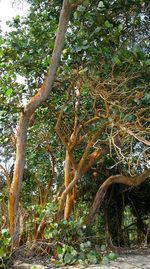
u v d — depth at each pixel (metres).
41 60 7.06
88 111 7.94
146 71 6.07
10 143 8.90
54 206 7.33
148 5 6.94
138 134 5.90
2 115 7.70
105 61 6.53
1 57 6.94
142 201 13.39
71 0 5.66
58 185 9.90
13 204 6.93
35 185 9.93
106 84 6.44
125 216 14.73
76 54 6.54
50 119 8.80
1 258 6.42
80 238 7.07
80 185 10.69
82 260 6.46
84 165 7.91
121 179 8.35
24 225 7.41
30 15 7.28
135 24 7.33
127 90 6.31
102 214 12.02
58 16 7.38
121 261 6.89
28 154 9.70
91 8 6.56
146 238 13.17
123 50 5.86
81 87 7.38
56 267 6.24
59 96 8.11
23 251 6.96
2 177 9.03
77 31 6.57
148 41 7.82
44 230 7.20
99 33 6.36
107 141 7.18
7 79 7.30
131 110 6.34
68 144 7.94
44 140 9.34
